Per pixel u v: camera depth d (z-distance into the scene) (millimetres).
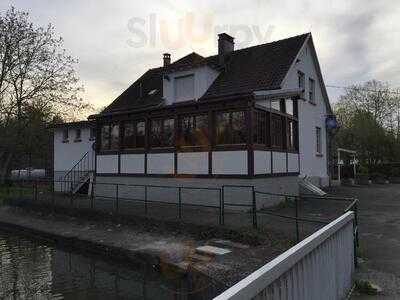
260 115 14055
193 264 8062
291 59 16984
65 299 7770
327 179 23344
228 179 13625
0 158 28766
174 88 18641
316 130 22203
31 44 25469
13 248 12477
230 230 9781
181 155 14977
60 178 23734
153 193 15859
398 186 24531
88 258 10938
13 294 8125
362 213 12828
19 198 19062
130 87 23391
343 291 5160
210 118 14141
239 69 18031
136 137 16750
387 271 6375
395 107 45469
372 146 35062
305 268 3654
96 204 15828
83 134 23641
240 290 2312
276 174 14852
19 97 26047
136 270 9477
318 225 10148
